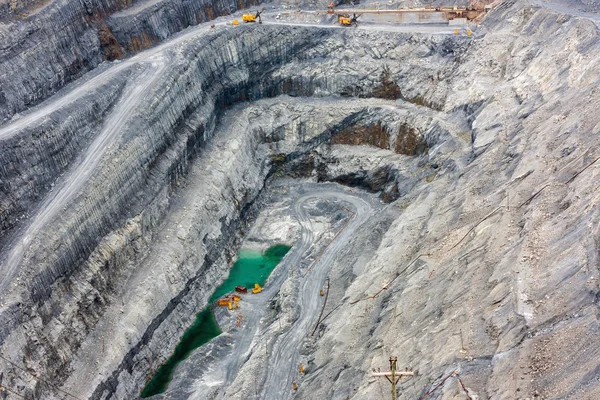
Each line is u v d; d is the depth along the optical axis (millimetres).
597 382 22875
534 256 31516
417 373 30172
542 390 24312
